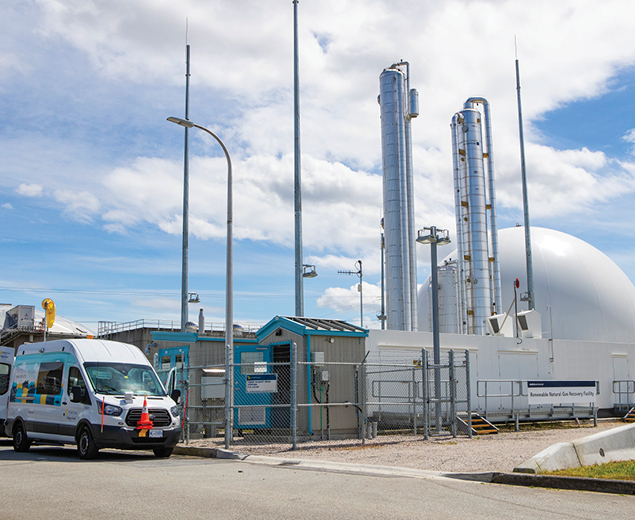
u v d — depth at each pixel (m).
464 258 39.75
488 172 43.09
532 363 28.23
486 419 22.89
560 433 20.47
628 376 32.31
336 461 12.41
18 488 8.86
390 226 36.47
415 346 24.08
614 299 43.78
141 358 15.20
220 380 20.05
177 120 17.33
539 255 45.59
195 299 39.59
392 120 37.53
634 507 7.61
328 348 18.19
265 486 9.18
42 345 16.09
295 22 30.91
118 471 10.94
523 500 8.09
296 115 29.89
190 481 9.64
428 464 11.79
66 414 14.16
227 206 17.83
